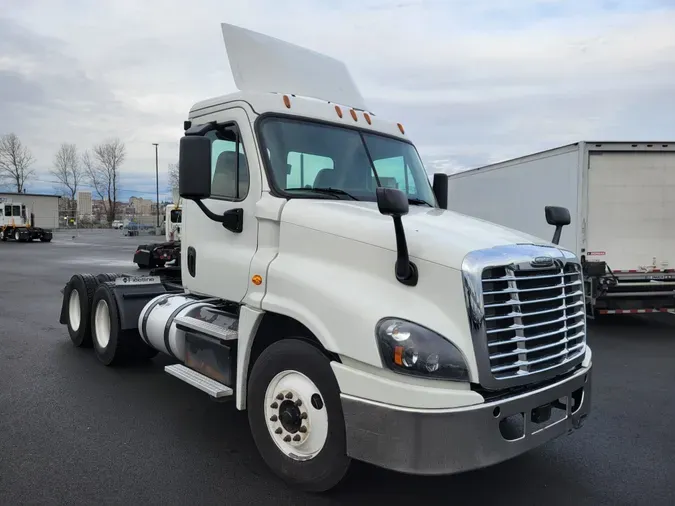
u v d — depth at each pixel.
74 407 5.32
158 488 3.78
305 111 4.45
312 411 3.59
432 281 3.23
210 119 4.61
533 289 3.37
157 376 6.38
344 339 3.31
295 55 4.99
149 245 19.28
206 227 4.68
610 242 10.06
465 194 15.49
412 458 3.05
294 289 3.68
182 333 4.99
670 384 6.56
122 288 6.57
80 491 3.71
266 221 4.07
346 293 3.38
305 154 4.30
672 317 11.34
